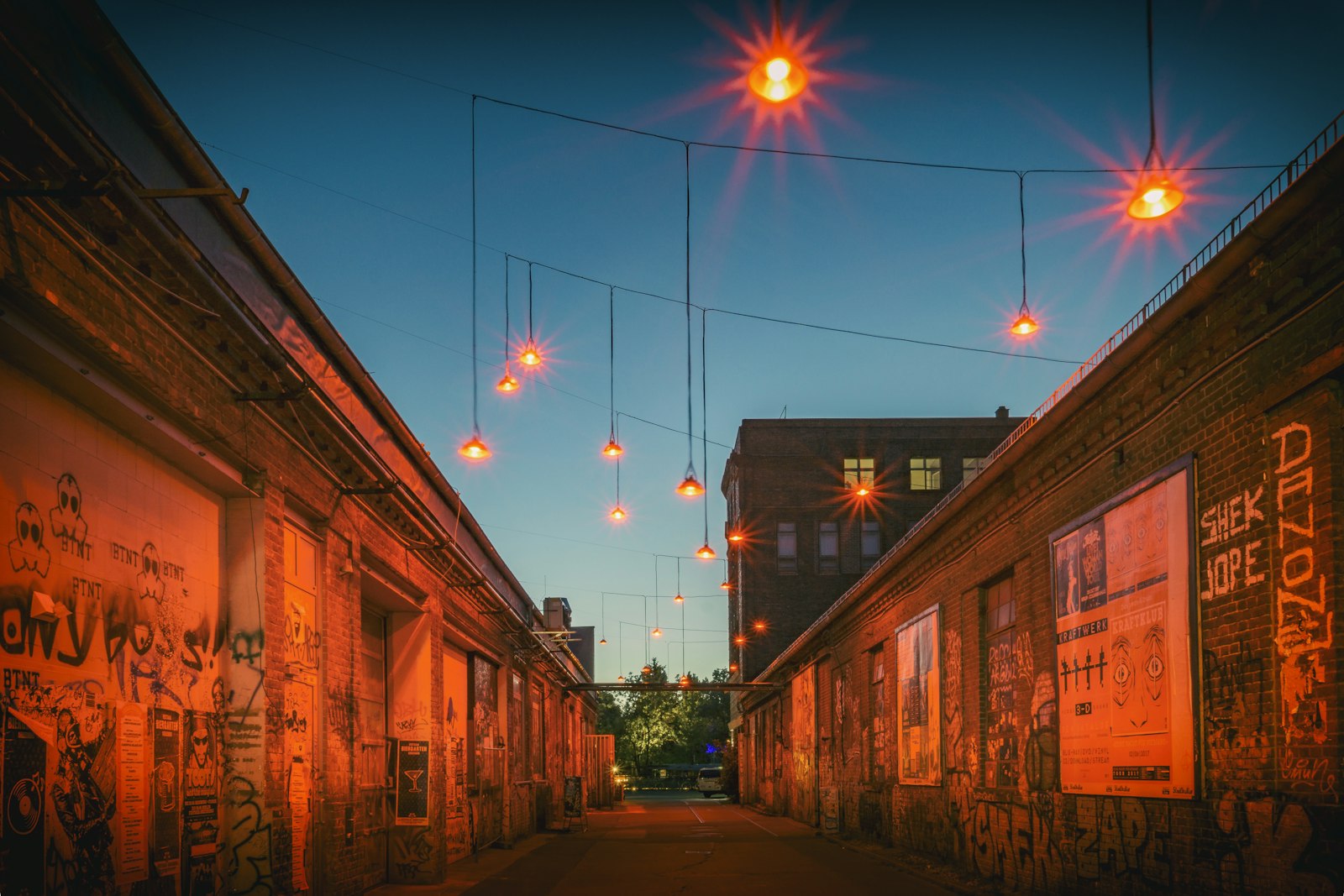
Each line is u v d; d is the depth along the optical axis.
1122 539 10.72
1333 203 7.16
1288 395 7.77
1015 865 13.91
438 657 16.09
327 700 10.77
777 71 5.66
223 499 8.85
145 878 7.18
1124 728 10.56
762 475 51.00
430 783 15.11
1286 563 7.81
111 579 6.93
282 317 9.23
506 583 23.02
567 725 37.97
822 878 15.91
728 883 15.16
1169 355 9.66
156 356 7.00
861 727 24.34
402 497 13.00
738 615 54.16
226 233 8.03
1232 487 8.62
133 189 6.16
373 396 11.80
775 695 39.28
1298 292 7.70
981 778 15.58
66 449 6.46
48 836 6.00
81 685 6.47
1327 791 7.22
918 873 16.31
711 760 89.75
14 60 4.94
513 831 23.56
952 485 50.69
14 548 5.84
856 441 51.19
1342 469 7.31
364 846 12.23
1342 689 7.11
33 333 5.81
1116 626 10.81
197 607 8.24
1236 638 8.47
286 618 9.80
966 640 16.47
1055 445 12.61
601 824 32.03
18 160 5.46
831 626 27.91
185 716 7.93
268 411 8.98
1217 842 8.66
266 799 8.61
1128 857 10.41
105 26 5.87
